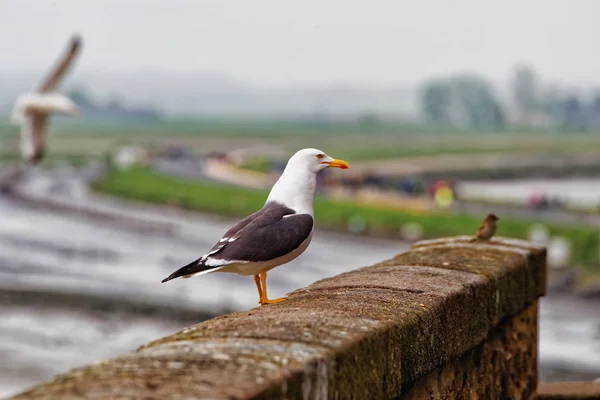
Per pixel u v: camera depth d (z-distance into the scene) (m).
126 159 143.38
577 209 83.69
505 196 102.69
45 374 29.70
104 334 36.22
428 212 75.62
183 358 3.75
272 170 125.25
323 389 3.93
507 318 7.01
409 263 6.94
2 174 125.44
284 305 5.18
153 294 44.81
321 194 89.38
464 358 6.03
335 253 58.59
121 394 3.25
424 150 197.50
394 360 4.70
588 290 44.69
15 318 38.53
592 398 8.82
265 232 6.09
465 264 6.82
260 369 3.66
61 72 15.91
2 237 67.75
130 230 73.19
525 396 7.62
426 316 5.16
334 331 4.38
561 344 33.59
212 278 48.41
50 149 191.38
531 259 7.53
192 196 91.88
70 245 64.44
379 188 99.00
